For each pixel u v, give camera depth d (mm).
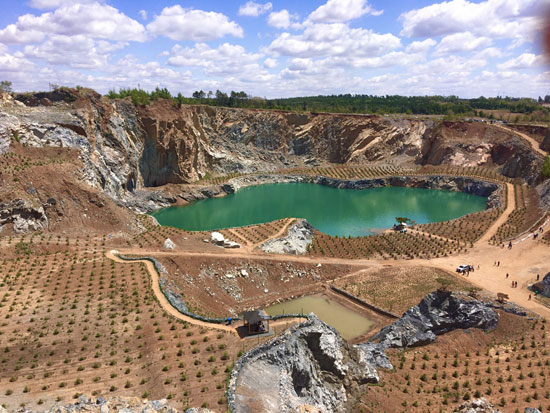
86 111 125438
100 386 39312
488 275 78312
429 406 42875
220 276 75938
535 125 174375
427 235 103500
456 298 59750
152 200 140250
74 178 97500
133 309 55531
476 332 56688
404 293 72938
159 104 158375
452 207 144000
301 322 52094
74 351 45406
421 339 55562
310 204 151375
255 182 185875
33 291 59000
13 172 86875
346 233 115250
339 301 73000
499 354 52688
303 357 46344
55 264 68750
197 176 169375
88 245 79812
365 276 80500
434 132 194375
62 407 28609
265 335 49406
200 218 131000
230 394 38688
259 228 102250
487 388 45031
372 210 141875
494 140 177125
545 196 118000
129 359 44062
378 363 50688
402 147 199375
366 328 64188
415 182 178625
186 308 57156
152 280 65312
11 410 34781
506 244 94188
